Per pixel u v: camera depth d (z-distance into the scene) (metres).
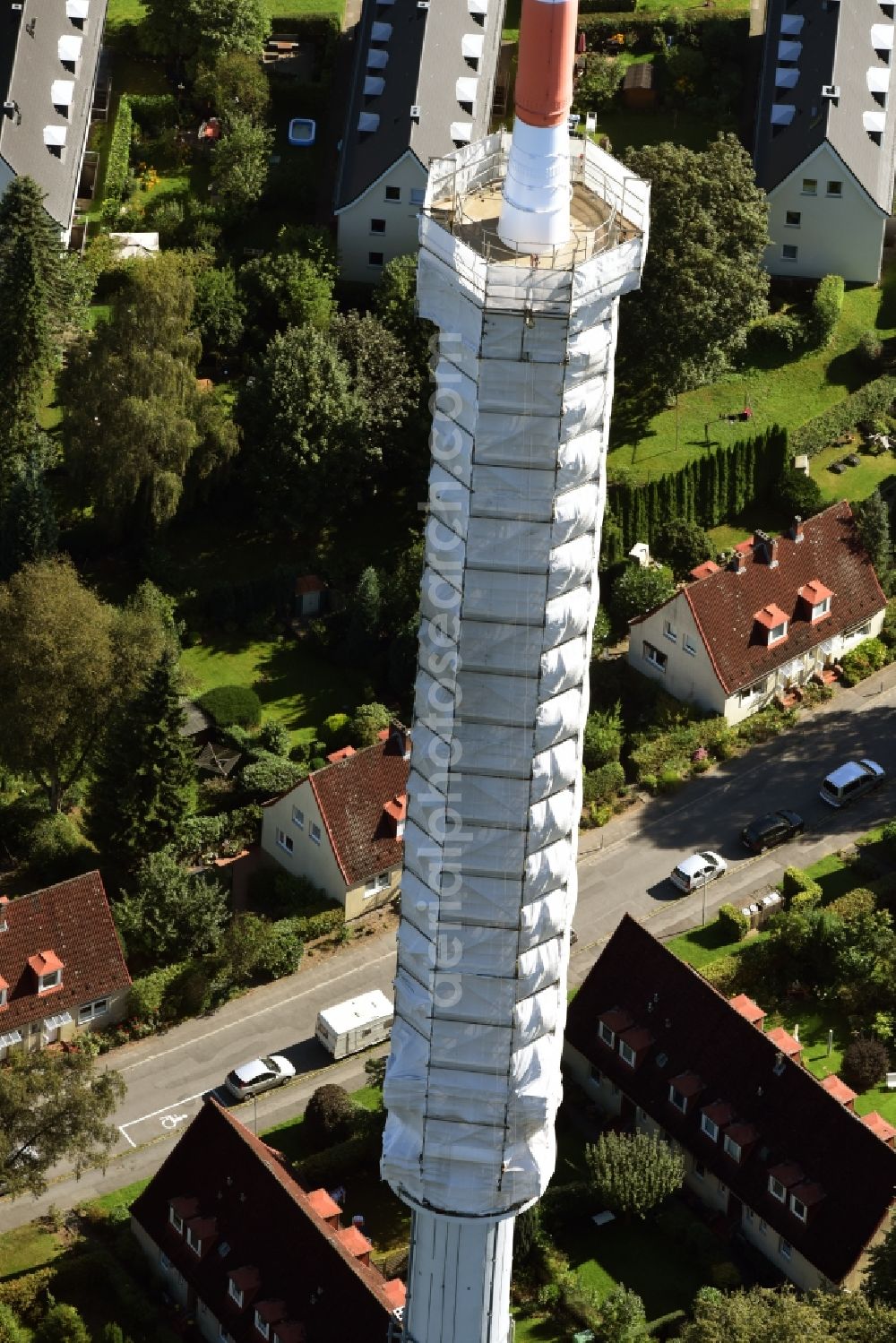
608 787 141.88
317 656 150.62
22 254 152.12
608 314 80.00
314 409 153.00
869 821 141.75
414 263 163.88
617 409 165.25
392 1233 118.44
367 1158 120.50
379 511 159.00
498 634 82.94
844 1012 129.38
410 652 146.50
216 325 164.62
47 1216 118.56
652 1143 117.38
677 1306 114.81
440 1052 90.19
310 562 154.12
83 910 127.62
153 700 133.12
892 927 134.00
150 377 150.88
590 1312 113.06
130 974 129.38
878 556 153.50
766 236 162.38
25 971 125.62
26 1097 110.81
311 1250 109.19
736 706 146.75
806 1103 116.06
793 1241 114.12
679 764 144.00
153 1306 113.75
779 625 147.25
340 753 142.00
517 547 81.69
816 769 144.88
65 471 156.75
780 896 135.75
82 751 137.50
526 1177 91.81
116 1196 119.62
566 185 80.00
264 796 140.12
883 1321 101.00
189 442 150.75
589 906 136.25
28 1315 113.62
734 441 162.50
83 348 154.12
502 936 87.75
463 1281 94.44
